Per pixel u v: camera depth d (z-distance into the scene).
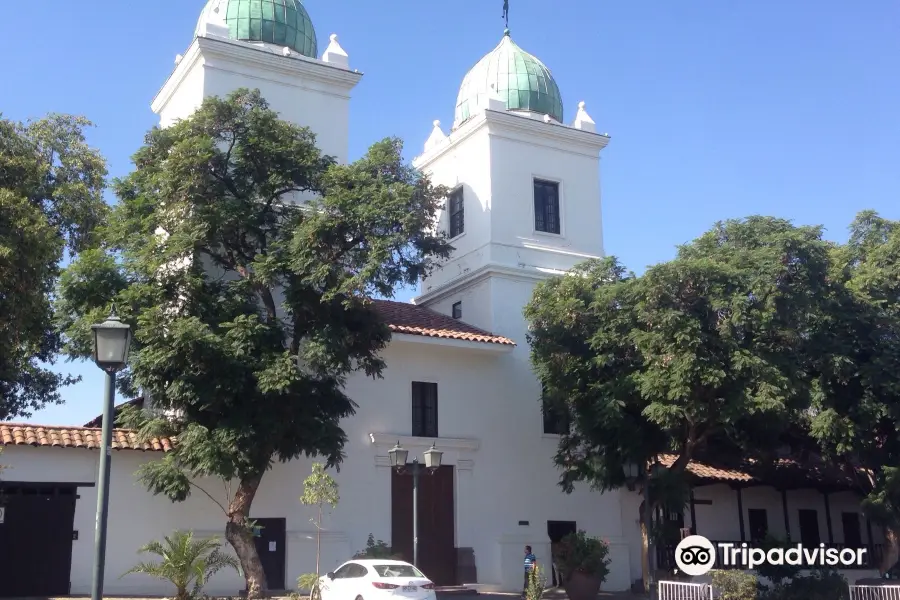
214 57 25.05
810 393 21.73
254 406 18.61
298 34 27.08
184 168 18.92
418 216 19.86
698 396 20.27
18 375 24.33
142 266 18.80
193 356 17.69
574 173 29.39
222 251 20.64
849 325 23.23
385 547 21.59
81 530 19.48
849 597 20.92
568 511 25.89
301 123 26.05
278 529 21.86
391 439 23.61
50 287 19.95
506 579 24.27
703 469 27.22
